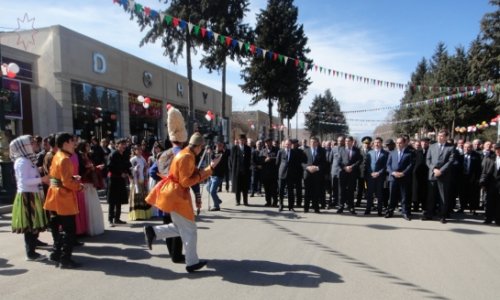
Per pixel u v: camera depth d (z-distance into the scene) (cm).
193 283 413
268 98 2406
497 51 2348
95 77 1756
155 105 2334
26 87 1496
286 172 876
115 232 652
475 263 489
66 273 445
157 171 527
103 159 865
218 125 3136
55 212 473
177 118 508
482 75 2438
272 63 2298
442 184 754
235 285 407
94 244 573
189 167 438
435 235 645
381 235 641
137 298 372
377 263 486
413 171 871
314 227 702
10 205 841
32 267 467
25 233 491
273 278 429
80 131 1670
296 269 461
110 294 382
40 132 1555
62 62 1546
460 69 2617
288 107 2698
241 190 963
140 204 756
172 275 438
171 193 436
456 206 1020
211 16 1794
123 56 1981
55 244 484
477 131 2705
